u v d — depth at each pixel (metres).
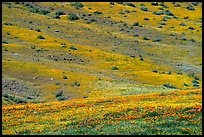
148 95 58.91
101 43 165.88
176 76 119.69
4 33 151.12
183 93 58.09
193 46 179.50
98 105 53.53
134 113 45.03
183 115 41.84
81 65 126.56
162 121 40.53
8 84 92.25
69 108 52.78
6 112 52.38
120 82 102.94
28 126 44.16
